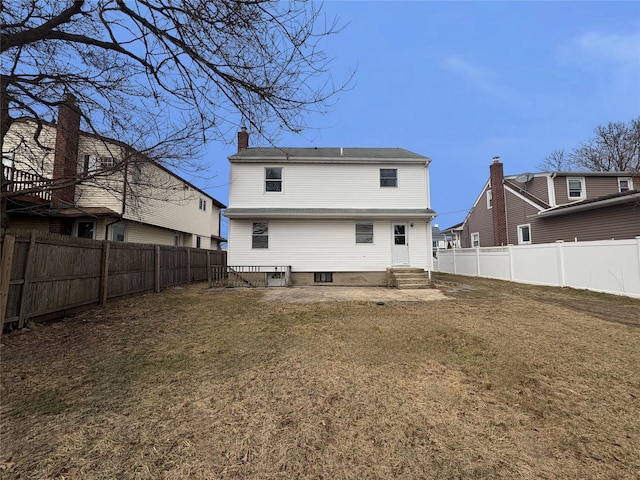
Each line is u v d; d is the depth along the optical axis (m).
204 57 3.85
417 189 14.31
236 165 14.02
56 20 4.23
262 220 13.79
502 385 3.68
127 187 6.29
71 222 13.02
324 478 2.21
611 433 2.78
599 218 14.57
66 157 6.54
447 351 4.80
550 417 3.02
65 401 3.21
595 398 3.38
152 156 4.95
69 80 4.99
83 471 2.23
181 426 2.81
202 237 23.77
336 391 3.51
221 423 2.87
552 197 17.88
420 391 3.52
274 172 14.17
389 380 3.80
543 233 17.67
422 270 13.26
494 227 20.86
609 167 24.94
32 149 7.54
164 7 3.54
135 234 15.45
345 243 13.87
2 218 5.40
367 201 14.17
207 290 11.64
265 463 2.36
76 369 4.02
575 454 2.49
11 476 2.16
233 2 3.36
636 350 4.82
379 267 13.86
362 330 5.96
